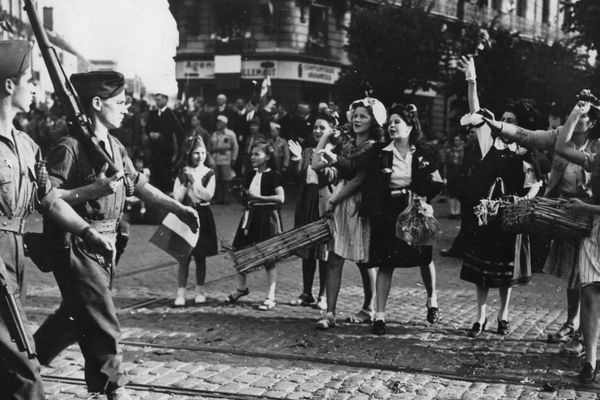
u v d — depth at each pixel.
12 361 3.12
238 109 19.41
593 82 20.38
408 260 5.84
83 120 3.65
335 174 5.97
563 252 5.38
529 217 5.04
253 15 31.91
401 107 5.93
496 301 7.27
